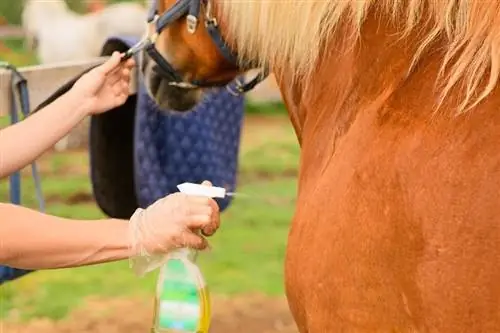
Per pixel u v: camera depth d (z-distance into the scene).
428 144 1.86
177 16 2.69
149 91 3.06
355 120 2.07
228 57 2.64
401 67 2.03
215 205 2.11
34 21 12.97
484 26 1.87
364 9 2.13
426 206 1.83
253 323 5.42
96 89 2.57
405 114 1.94
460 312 1.78
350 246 1.93
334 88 2.21
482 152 1.80
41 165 9.38
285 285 2.14
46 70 3.44
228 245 6.94
